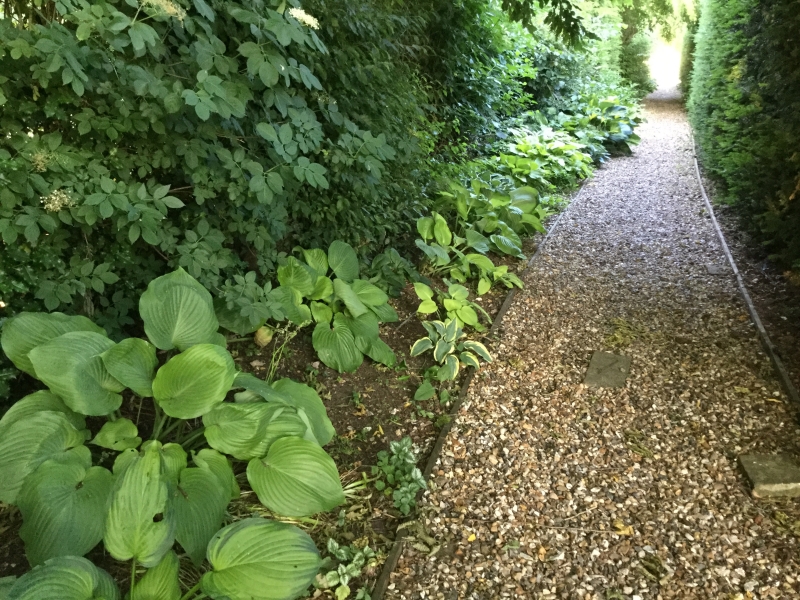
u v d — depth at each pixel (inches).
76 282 86.9
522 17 187.2
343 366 119.8
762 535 86.6
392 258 149.6
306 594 77.4
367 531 88.4
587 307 161.9
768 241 173.5
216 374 80.0
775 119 173.5
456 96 264.8
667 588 79.4
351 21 130.8
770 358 129.3
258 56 90.7
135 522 66.2
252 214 113.9
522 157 276.4
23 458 70.4
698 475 99.1
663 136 392.5
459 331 135.3
